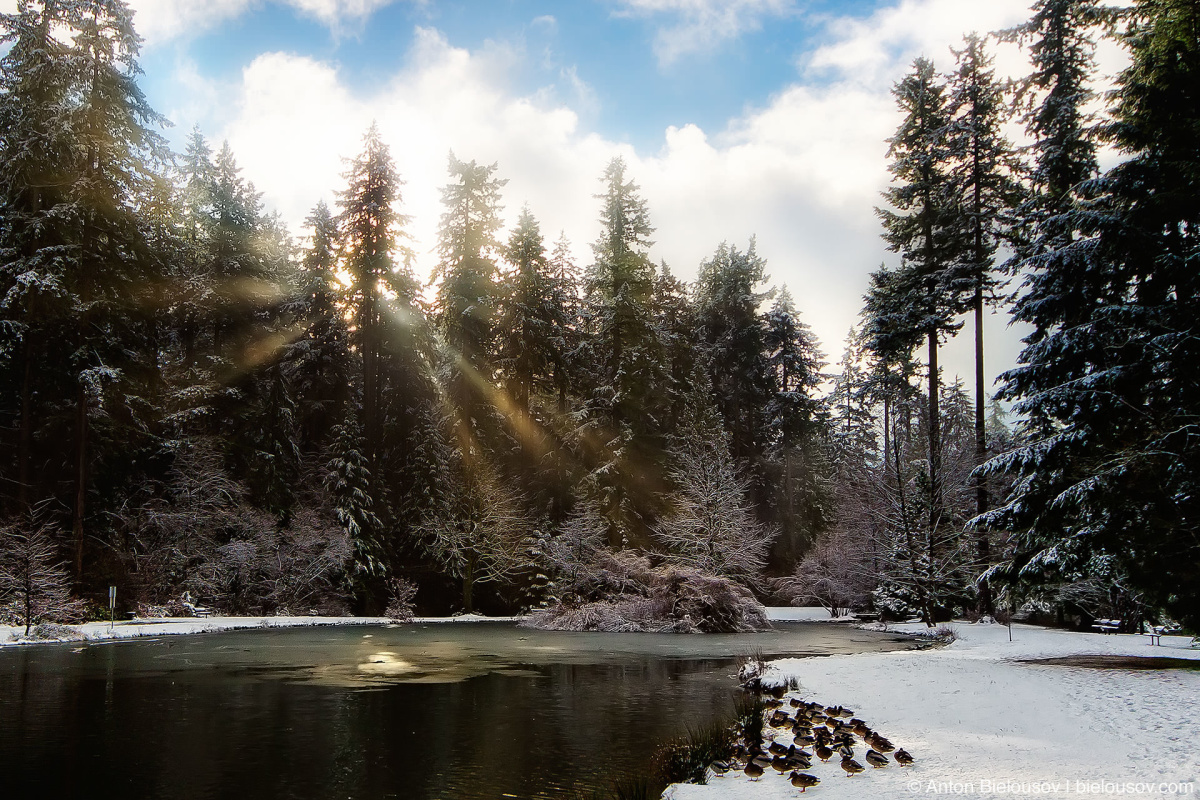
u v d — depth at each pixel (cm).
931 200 3306
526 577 3678
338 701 1123
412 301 3950
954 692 1095
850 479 3909
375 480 3488
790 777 660
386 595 3419
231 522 3027
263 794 662
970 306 3091
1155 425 1570
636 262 4238
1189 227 1791
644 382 4106
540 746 845
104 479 2777
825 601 4016
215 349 3597
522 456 4094
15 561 2178
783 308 6066
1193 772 638
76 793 660
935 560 2959
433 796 659
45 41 2570
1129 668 1367
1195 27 1722
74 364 2498
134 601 2592
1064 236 1997
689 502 3769
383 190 3806
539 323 3962
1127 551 1509
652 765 756
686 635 2555
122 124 2692
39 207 2577
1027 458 1728
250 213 4034
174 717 992
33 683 1269
